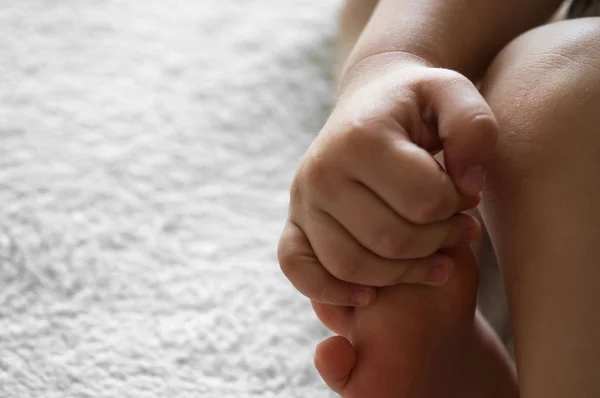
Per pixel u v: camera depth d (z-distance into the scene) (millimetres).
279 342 631
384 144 492
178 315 637
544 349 485
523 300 497
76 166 719
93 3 932
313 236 513
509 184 503
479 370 537
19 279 642
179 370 604
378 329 521
